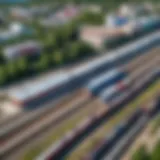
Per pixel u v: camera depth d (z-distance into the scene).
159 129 99.44
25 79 131.88
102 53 173.25
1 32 198.00
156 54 181.12
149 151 86.56
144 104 116.00
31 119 100.38
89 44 181.50
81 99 116.56
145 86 132.38
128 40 198.00
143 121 105.19
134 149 89.12
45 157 81.38
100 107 111.50
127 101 117.38
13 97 107.81
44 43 172.50
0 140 87.88
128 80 132.88
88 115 105.38
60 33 183.50
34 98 108.75
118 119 104.19
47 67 143.75
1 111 104.12
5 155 82.19
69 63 154.75
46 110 106.62
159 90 130.62
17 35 193.88
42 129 95.19
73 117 103.81
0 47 167.12
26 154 83.31
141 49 181.00
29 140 89.19
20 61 139.38
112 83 128.50
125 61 163.88
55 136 92.12
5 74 127.00
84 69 138.12
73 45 170.00
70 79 124.75
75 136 90.38
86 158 83.31
